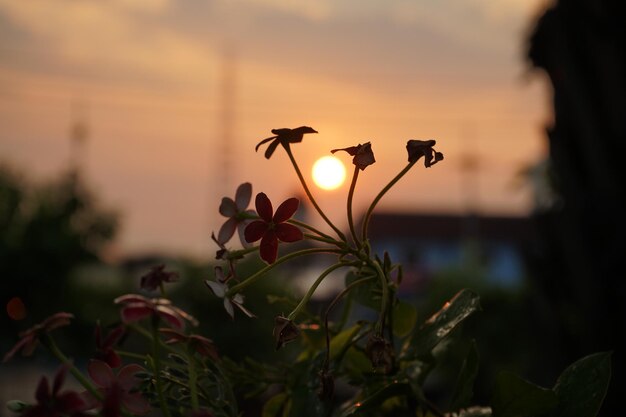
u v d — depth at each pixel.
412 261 40.91
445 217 41.91
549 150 4.17
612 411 3.36
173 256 10.16
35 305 14.41
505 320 9.41
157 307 0.82
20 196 15.36
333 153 0.93
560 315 4.07
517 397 0.94
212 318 9.46
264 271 0.91
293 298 1.20
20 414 0.81
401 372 1.02
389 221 41.53
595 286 3.72
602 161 3.87
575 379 0.96
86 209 16.66
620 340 3.65
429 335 0.99
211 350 0.86
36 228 15.12
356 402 1.11
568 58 4.05
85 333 11.45
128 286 14.34
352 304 1.18
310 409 1.02
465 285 10.83
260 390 1.09
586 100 3.98
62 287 14.50
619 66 3.88
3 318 14.18
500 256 40.66
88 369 0.86
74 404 0.76
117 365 0.91
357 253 0.95
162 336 0.93
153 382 0.88
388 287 1.00
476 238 40.75
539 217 4.27
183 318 0.88
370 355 0.84
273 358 9.26
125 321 0.81
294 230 0.93
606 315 3.68
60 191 16.39
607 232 3.78
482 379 9.09
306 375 1.08
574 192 3.98
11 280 14.16
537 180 4.86
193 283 9.63
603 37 3.92
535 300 4.25
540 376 4.23
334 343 1.11
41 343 0.81
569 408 0.95
